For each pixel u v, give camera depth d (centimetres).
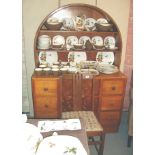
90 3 288
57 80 253
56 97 260
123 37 302
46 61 297
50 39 290
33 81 251
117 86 266
